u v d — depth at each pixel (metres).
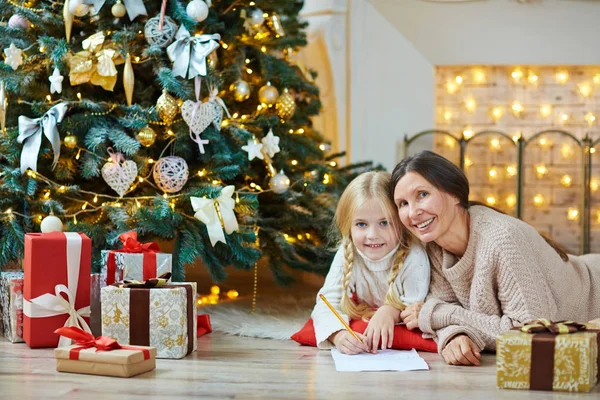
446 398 1.39
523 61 4.08
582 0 4.03
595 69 4.12
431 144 4.11
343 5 4.02
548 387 1.44
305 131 3.02
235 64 2.53
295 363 1.72
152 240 2.44
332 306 1.91
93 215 2.32
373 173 1.92
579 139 4.12
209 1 2.33
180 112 2.36
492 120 4.15
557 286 1.78
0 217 2.20
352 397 1.40
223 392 1.43
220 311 2.45
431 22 4.09
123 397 1.40
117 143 2.17
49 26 2.34
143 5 2.26
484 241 1.72
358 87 4.07
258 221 2.50
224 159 2.34
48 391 1.44
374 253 1.87
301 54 4.05
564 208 4.02
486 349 1.78
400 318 1.87
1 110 2.20
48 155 2.24
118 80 2.39
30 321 1.87
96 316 2.06
